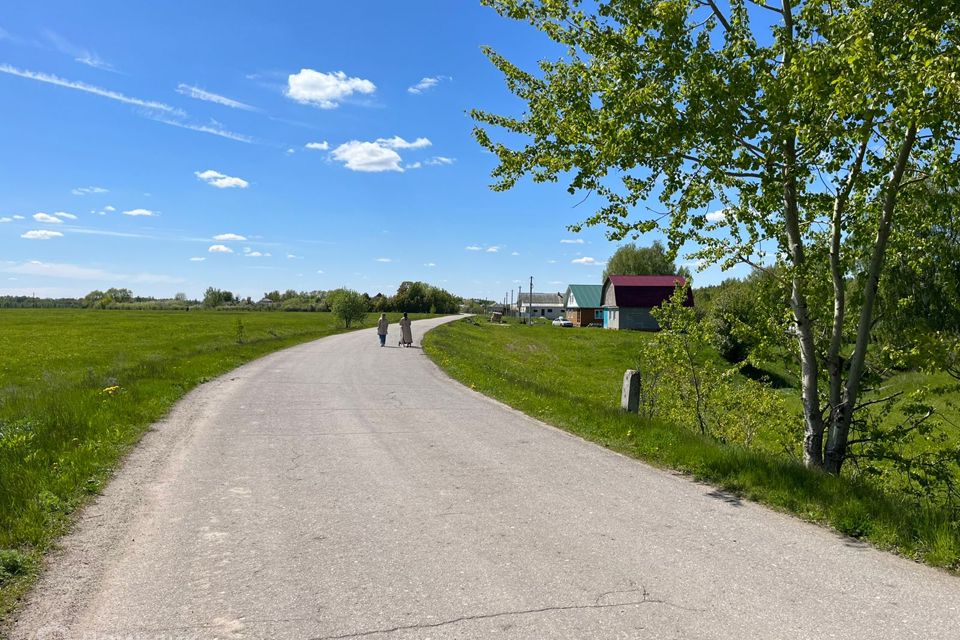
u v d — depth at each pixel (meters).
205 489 6.04
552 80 7.32
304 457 7.39
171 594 3.80
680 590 3.94
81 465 6.50
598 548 4.64
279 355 23.97
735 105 6.19
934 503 6.74
